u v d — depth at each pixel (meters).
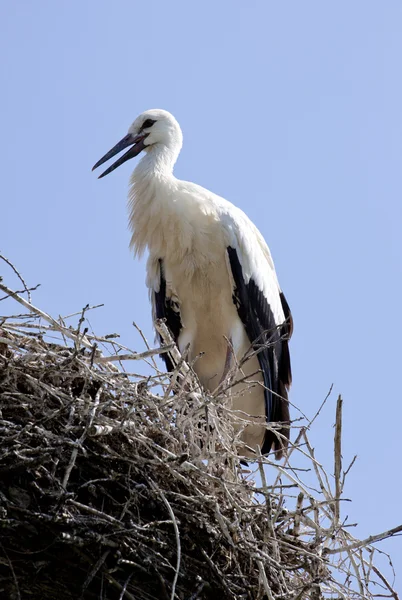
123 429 9.82
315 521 10.63
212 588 9.84
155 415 10.56
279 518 10.55
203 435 10.91
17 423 9.65
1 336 10.57
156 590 9.58
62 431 9.54
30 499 9.23
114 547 9.24
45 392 9.84
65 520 8.91
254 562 10.08
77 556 9.22
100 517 9.19
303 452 10.80
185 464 9.95
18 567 9.12
